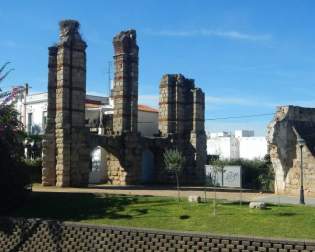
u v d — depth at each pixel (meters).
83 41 52.94
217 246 17.48
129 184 57.84
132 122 58.66
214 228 20.94
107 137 56.16
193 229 21.09
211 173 53.75
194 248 17.88
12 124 29.95
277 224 20.95
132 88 58.62
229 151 86.56
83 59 52.94
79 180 52.09
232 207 25.06
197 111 64.62
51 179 51.41
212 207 25.14
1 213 28.45
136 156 58.62
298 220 21.52
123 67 58.16
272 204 26.58
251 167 64.31
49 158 51.47
